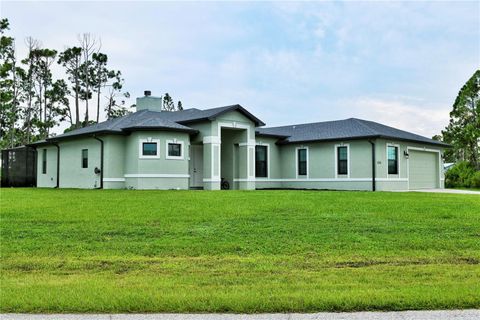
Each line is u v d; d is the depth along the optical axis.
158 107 26.83
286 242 7.75
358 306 4.42
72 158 23.92
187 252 7.10
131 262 6.49
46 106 46.81
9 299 4.59
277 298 4.60
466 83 35.91
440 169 27.75
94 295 4.73
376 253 7.06
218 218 9.80
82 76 46.75
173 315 4.24
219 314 4.27
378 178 22.86
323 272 5.89
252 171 23.39
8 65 39.22
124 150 21.47
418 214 10.48
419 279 5.49
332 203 12.41
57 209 11.08
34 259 6.64
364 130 23.86
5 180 27.47
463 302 4.51
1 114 42.69
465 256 6.89
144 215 10.16
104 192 16.94
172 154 20.98
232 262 6.50
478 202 13.12
